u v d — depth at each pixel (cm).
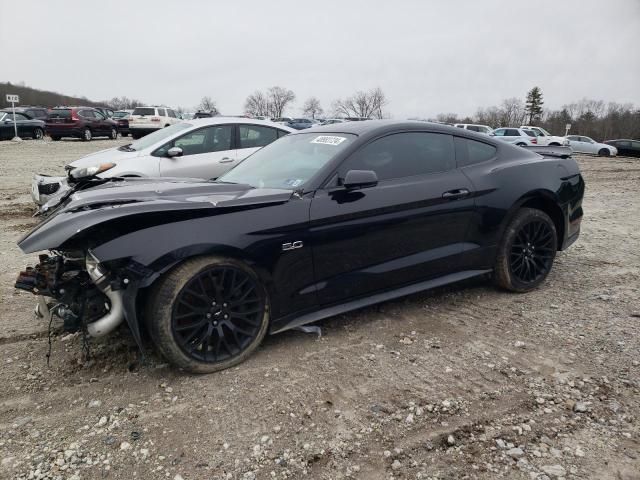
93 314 293
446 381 296
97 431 252
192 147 749
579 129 7306
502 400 277
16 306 410
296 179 353
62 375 304
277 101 9025
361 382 296
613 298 426
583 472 223
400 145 385
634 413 264
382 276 363
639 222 770
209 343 304
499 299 426
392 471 226
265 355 328
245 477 222
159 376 302
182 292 288
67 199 346
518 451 237
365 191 352
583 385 290
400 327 370
